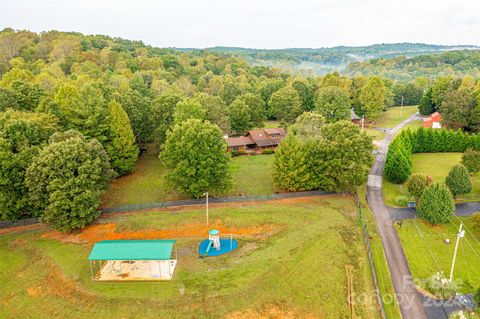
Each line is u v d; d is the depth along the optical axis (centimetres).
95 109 6994
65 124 6894
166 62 19375
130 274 4262
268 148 9688
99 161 5412
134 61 17662
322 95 10881
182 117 7962
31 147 5488
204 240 5141
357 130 6594
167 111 8481
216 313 3672
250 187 7056
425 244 5103
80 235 5231
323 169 6512
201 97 9575
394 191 6812
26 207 5553
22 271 4522
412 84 16025
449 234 5347
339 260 4588
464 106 9962
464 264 4653
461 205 6181
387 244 5097
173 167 6334
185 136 6119
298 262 4456
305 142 6831
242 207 6106
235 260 4619
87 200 5206
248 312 3694
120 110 7131
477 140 8656
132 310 3712
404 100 15788
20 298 4022
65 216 5059
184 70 19162
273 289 3978
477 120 9869
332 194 6656
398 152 7050
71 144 5281
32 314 3781
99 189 5706
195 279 4156
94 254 4206
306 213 5838
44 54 16888
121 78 12781
